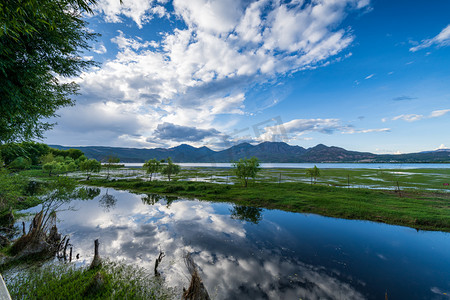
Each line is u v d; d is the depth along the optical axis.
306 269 11.45
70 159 104.19
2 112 7.14
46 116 9.78
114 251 13.73
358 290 9.48
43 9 4.78
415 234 16.91
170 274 10.77
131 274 10.61
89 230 18.25
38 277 9.97
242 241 15.70
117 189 44.31
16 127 8.54
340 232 17.67
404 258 12.80
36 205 26.19
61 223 20.31
